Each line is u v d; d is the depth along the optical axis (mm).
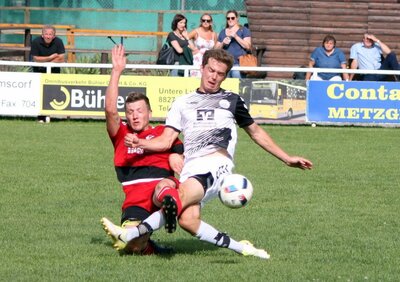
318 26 47156
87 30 45688
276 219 17359
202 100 13781
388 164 25594
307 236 15773
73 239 15172
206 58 13812
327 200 19625
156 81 33750
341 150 28516
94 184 21203
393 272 13133
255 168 24469
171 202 12633
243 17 49250
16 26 44281
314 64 36531
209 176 13281
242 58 36219
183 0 49375
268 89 34438
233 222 17000
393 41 47156
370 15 47094
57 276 12547
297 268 13234
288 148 28594
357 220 17359
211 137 13625
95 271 12852
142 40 49062
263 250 14031
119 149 14062
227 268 13156
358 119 34656
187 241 15352
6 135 30469
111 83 14031
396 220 17422
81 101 34469
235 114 13828
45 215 17328
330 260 13852
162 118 33875
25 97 34406
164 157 13961
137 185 13844
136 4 49906
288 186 21453
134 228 13164
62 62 36625
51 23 49719
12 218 16969
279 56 46969
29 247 14492
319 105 34562
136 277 12508
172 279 12422
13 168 23438
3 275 12586
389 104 34625
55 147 27750
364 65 36375
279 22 47031
